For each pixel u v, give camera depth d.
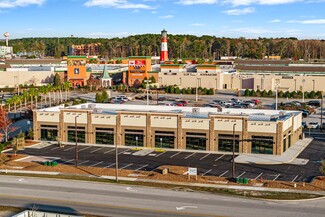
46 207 58.50
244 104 152.00
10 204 59.75
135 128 97.69
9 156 88.25
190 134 94.31
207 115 97.75
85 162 83.69
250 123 89.94
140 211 56.88
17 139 90.31
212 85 195.25
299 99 169.25
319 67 189.88
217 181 70.69
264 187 67.56
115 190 66.25
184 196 63.25
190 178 72.19
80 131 101.31
